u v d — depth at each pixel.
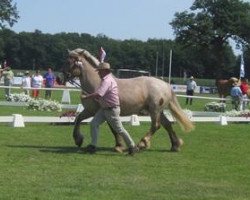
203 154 14.16
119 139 13.89
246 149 15.45
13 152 13.07
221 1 110.12
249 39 110.56
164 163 12.45
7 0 104.75
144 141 14.15
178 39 112.62
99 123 13.39
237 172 11.67
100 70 13.11
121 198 8.84
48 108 26.78
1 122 18.94
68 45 139.50
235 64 126.25
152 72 142.88
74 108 28.14
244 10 111.31
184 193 9.39
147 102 14.09
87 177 10.41
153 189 9.59
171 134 14.54
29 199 8.51
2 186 9.34
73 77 13.95
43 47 138.00
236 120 24.91
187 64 136.62
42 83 38.03
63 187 9.45
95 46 141.88
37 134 16.81
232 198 9.14
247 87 37.69
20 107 28.78
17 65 137.00
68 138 16.19
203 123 23.80
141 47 143.75
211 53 112.69
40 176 10.33
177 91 79.38
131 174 10.91
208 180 10.66
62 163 11.84
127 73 63.00
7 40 136.00
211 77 132.50
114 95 13.09
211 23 109.31
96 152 13.62
